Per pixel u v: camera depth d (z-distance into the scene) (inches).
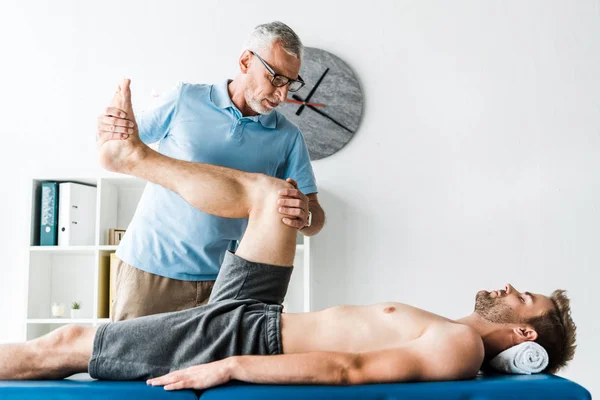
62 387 53.0
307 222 69.5
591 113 128.0
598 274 123.8
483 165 127.3
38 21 135.3
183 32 132.8
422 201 126.6
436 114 128.7
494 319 65.5
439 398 51.3
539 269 124.3
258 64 78.8
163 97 82.3
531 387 52.6
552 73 129.1
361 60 130.6
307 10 132.0
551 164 126.9
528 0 130.6
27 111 133.1
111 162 71.2
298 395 51.2
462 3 131.1
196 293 81.2
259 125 82.7
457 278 124.6
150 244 80.4
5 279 129.4
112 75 133.0
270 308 62.1
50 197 120.6
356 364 54.1
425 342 55.8
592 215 125.3
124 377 58.4
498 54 129.9
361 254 125.6
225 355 58.2
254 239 67.5
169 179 70.4
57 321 117.2
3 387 53.1
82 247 118.0
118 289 81.4
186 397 51.7
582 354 122.3
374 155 128.0
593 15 130.1
